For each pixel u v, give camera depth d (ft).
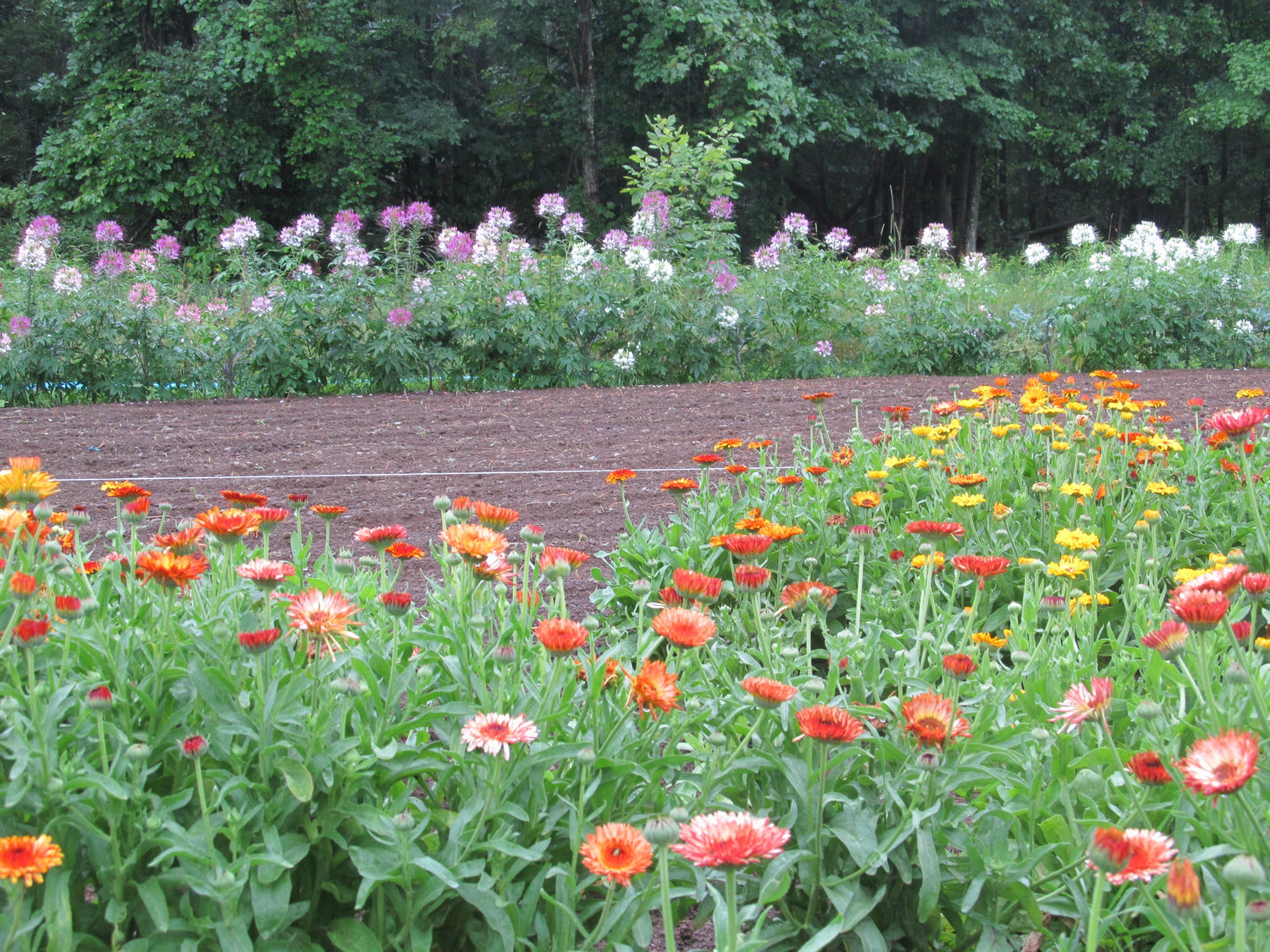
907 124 85.87
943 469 14.48
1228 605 5.71
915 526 8.82
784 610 10.09
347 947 5.86
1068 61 96.63
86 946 5.63
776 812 6.83
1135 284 37.76
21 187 76.59
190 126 71.92
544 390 33.81
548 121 84.02
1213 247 40.37
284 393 33.40
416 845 6.21
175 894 5.79
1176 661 7.23
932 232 40.01
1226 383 30.91
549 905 6.26
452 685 7.50
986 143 92.58
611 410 28.27
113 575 7.70
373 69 81.10
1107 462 15.14
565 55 87.92
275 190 80.79
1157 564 11.47
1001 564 8.48
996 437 16.10
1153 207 113.80
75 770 5.58
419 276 35.53
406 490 19.39
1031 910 6.22
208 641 6.71
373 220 77.87
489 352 34.99
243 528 7.06
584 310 35.35
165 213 75.46
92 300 32.78
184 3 74.95
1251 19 104.06
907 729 6.48
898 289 39.01
